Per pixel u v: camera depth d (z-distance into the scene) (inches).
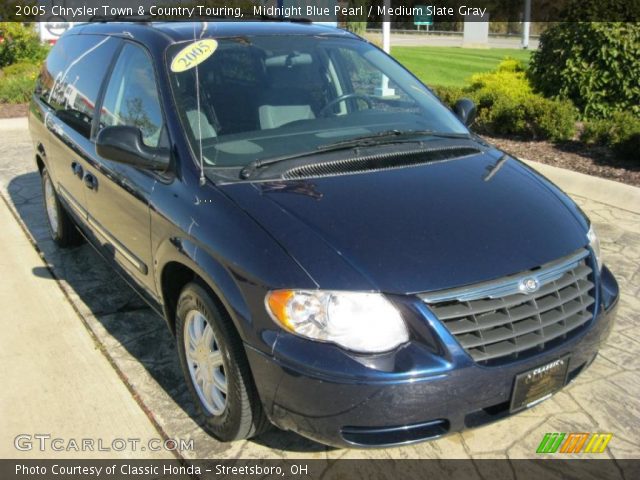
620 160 288.7
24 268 194.7
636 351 147.4
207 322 112.0
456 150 135.3
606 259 197.8
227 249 103.4
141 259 134.1
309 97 140.9
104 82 156.6
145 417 126.5
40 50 609.3
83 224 172.2
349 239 100.3
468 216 109.1
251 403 106.5
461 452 116.2
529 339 101.0
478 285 97.7
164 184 122.6
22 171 302.0
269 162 119.8
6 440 120.1
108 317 165.2
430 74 657.6
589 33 347.6
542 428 122.4
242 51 142.3
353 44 162.4
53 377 139.3
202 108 128.9
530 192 122.6
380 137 135.7
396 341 93.4
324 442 98.2
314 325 94.0
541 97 346.3
